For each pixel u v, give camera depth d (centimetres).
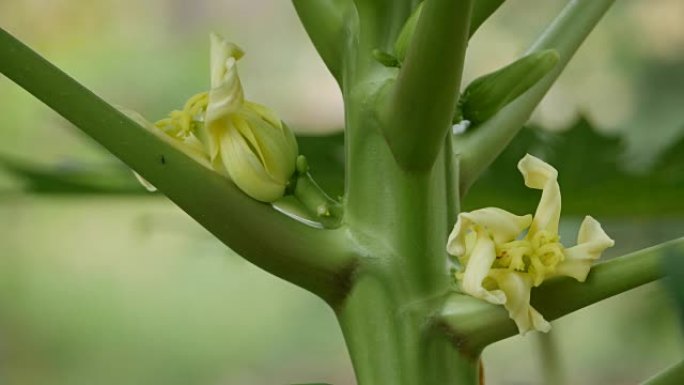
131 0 250
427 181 70
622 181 88
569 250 67
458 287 70
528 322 67
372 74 71
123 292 227
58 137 216
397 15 71
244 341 223
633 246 93
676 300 55
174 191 69
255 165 69
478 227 67
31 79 68
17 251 230
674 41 193
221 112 69
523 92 71
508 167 89
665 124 189
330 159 89
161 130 70
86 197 90
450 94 67
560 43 77
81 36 248
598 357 178
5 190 90
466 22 66
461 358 70
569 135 88
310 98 253
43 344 226
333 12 72
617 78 192
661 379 69
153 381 225
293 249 70
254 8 257
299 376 223
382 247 70
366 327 70
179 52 247
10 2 247
